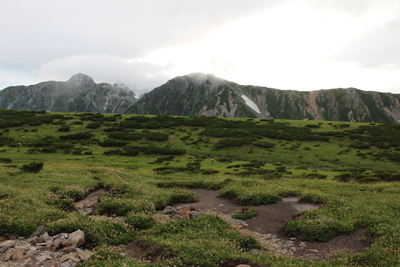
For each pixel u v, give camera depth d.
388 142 119.62
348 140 127.38
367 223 15.20
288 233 15.21
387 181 35.56
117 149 96.25
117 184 25.66
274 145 117.00
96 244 11.42
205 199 25.53
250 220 17.95
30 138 107.19
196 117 182.25
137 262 9.61
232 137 130.25
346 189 26.39
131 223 14.81
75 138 114.31
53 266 8.67
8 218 12.28
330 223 15.18
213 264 9.58
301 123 165.62
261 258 10.85
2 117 135.88
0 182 23.27
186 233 13.84
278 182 32.12
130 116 173.88
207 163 79.25
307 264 10.60
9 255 9.27
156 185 31.14
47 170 33.16
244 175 49.00
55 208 16.47
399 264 9.88
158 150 98.81
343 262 10.75
